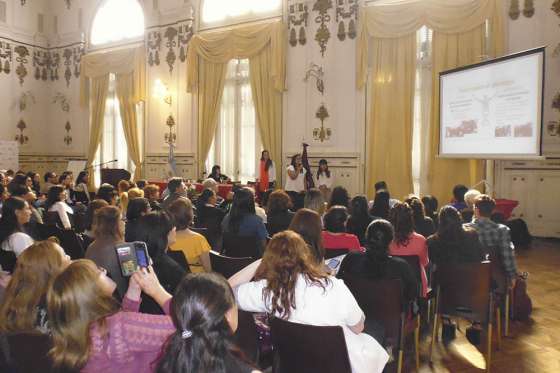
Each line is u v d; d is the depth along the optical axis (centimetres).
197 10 1111
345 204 510
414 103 880
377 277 271
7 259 325
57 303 146
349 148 924
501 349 342
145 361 155
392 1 876
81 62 1317
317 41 950
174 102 1149
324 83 945
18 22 1330
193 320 119
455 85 772
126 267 186
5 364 181
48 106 1402
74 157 1362
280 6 996
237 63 1088
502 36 775
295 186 919
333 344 188
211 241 495
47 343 162
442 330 370
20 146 1345
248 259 310
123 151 1284
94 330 149
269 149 1006
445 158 818
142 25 1230
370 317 272
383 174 891
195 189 852
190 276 127
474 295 309
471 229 340
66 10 1366
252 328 212
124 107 1234
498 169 799
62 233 430
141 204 354
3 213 340
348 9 917
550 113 756
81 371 148
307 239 265
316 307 196
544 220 769
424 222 419
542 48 631
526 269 570
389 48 879
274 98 1001
